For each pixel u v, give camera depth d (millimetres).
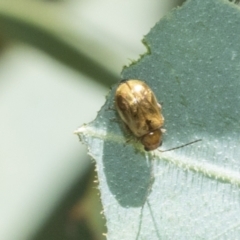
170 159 78
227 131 77
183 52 77
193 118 78
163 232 77
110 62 91
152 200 78
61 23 90
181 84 78
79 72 91
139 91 77
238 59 77
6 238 93
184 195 78
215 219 77
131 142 78
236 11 77
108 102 78
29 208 94
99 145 77
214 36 77
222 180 77
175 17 77
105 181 77
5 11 90
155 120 77
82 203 90
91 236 90
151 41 77
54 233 91
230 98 77
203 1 77
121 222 77
